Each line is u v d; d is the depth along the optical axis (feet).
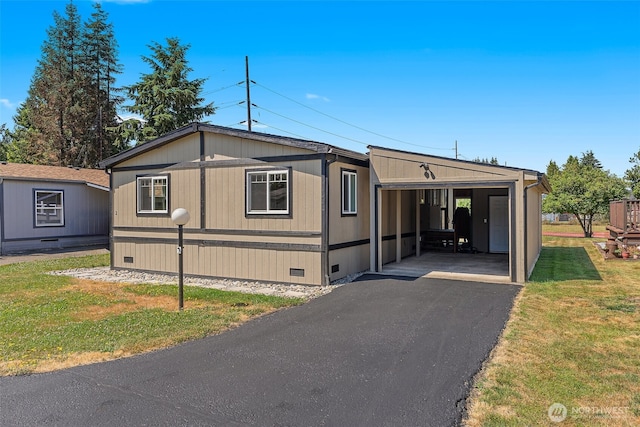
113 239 36.73
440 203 53.83
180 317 20.02
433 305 22.22
